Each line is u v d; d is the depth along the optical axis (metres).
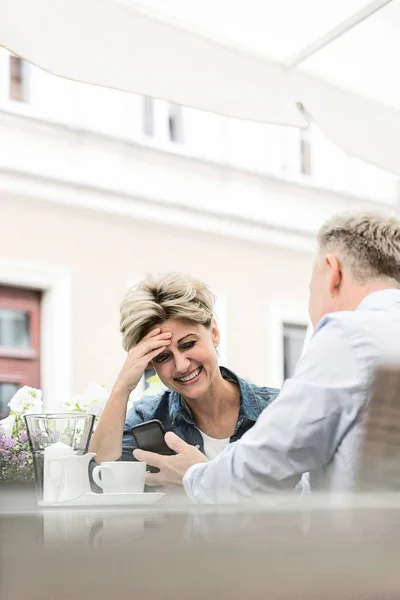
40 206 7.30
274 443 1.01
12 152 7.22
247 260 8.57
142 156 8.00
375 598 0.22
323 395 1.00
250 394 1.64
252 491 1.01
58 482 0.93
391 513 0.31
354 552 0.25
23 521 0.40
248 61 1.93
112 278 7.63
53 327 7.21
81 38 1.64
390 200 9.68
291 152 9.07
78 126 7.56
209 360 1.57
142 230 7.89
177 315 1.56
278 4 1.92
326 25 1.98
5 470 1.10
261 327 8.56
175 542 0.27
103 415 1.53
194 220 8.23
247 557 0.24
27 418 0.97
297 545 0.26
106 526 0.34
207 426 1.65
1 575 0.25
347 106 2.10
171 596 0.22
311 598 0.22
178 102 1.80
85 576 0.24
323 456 1.02
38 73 7.49
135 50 1.73
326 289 1.23
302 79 2.01
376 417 0.48
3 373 6.95
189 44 1.83
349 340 1.02
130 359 1.55
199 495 1.03
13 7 1.55
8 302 7.08
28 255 7.17
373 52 2.13
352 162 9.48
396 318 1.06
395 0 2.00
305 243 8.98
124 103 7.91
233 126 8.69
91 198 7.58
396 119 2.18
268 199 8.83
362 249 1.20
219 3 1.81
